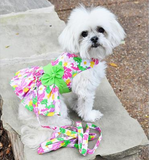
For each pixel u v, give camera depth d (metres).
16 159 1.09
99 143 0.93
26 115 0.95
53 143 0.90
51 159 0.89
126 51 1.56
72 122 0.99
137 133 0.96
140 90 1.36
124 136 0.95
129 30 1.69
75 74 0.93
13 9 1.51
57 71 0.93
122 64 1.49
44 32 1.38
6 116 1.01
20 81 0.96
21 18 1.46
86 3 1.93
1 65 1.21
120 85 1.38
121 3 1.94
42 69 0.96
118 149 0.92
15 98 1.08
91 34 0.90
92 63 0.93
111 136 0.95
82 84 0.94
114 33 0.92
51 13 1.52
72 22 0.89
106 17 0.90
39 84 0.94
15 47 1.29
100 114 1.02
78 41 0.91
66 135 0.94
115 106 1.06
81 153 0.88
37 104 0.91
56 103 0.91
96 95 1.10
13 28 1.40
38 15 1.49
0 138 1.25
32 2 1.57
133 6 1.91
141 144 0.94
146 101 1.32
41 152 0.89
